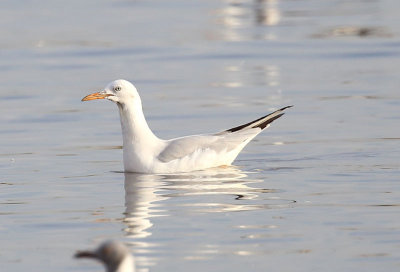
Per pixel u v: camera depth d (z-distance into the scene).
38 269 9.50
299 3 41.66
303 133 17.34
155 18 36.78
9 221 11.53
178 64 26.70
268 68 25.66
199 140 14.75
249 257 9.75
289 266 9.44
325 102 20.52
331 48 28.56
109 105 21.14
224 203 12.19
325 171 14.12
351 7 39.44
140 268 9.41
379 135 16.81
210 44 30.02
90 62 27.27
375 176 13.65
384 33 30.95
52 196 12.91
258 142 16.73
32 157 15.83
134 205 12.21
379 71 24.52
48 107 20.78
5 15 38.47
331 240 10.32
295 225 10.99
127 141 14.73
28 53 29.00
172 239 10.46
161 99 21.53
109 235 10.71
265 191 12.88
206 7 40.19
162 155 14.57
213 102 20.97
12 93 22.62
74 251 10.09
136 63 26.95
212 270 9.33
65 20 36.59
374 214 11.42
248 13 38.00
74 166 15.08
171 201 12.38
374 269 9.30
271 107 20.16
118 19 36.69
